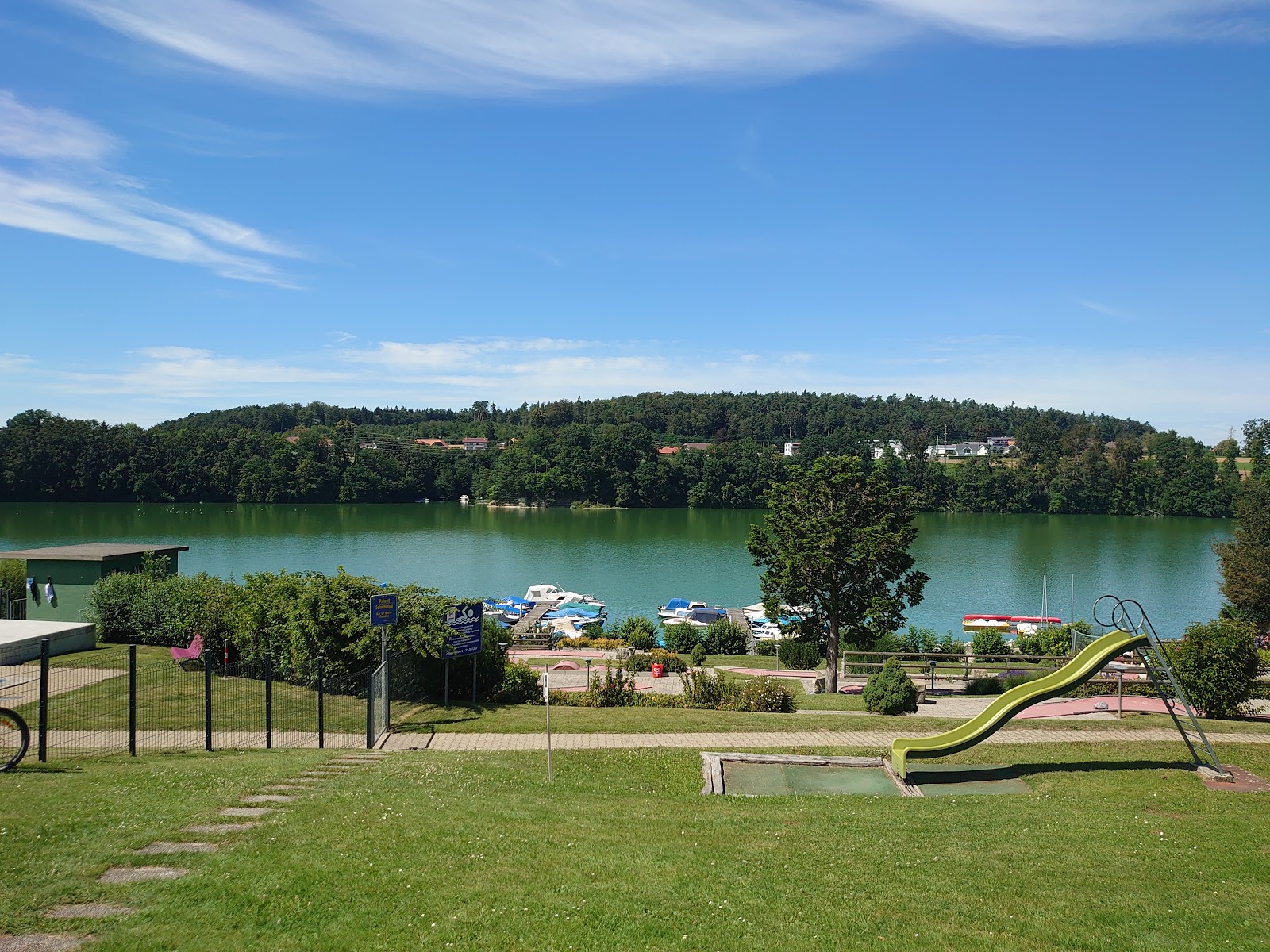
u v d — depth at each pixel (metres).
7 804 11.82
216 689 24.48
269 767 15.90
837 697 31.53
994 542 117.88
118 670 26.39
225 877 9.23
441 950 7.87
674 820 13.41
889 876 10.84
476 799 14.02
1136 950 8.82
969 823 13.63
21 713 20.98
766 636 57.19
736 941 8.52
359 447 177.25
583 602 72.06
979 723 17.86
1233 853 12.06
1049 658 35.38
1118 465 160.12
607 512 156.75
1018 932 9.16
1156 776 16.97
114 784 13.58
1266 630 55.09
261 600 27.41
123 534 111.50
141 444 157.62
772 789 16.58
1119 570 92.50
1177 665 25.08
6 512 139.88
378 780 15.13
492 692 26.80
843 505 36.88
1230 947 8.91
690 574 90.38
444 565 94.50
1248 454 165.75
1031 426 194.12
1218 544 58.16
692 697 26.84
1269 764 17.92
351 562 93.44
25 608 35.62
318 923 8.25
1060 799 15.59
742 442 173.25
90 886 8.79
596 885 9.84
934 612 72.19
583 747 19.55
